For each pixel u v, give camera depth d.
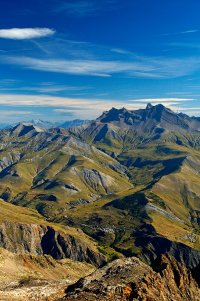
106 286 63.12
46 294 70.75
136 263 76.50
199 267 92.56
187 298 75.81
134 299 60.47
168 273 79.25
